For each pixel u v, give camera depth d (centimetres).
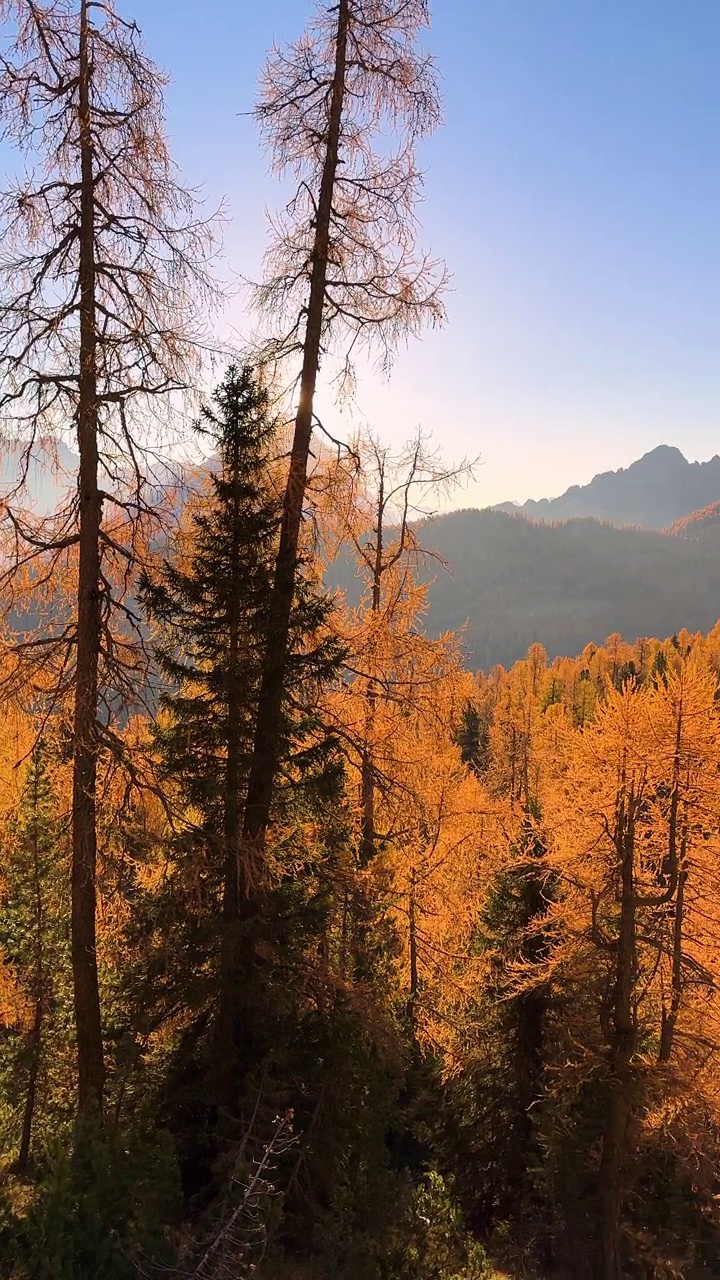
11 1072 1507
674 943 1419
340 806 1138
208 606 886
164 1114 871
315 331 963
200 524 881
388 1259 787
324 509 1023
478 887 1775
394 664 1258
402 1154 1534
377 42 933
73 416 830
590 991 1407
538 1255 1359
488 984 1543
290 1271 728
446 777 1459
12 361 784
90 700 865
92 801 886
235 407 856
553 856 1427
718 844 1401
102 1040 902
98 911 940
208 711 890
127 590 925
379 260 959
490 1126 1543
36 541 860
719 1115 1281
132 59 824
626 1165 1313
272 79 919
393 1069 971
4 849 1593
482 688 9756
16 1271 455
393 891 1310
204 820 919
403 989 1644
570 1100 1375
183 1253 518
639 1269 1442
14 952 1568
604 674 9169
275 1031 898
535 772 4112
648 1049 1577
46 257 826
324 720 1094
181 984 885
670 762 1303
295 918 916
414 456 1365
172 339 838
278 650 880
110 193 863
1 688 856
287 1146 796
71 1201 509
